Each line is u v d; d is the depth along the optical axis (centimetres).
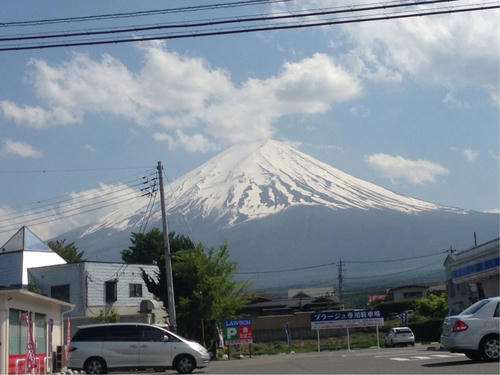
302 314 7306
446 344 1816
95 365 2245
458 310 5297
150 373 2267
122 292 4819
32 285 4547
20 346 2422
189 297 4278
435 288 10519
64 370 2436
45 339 2817
